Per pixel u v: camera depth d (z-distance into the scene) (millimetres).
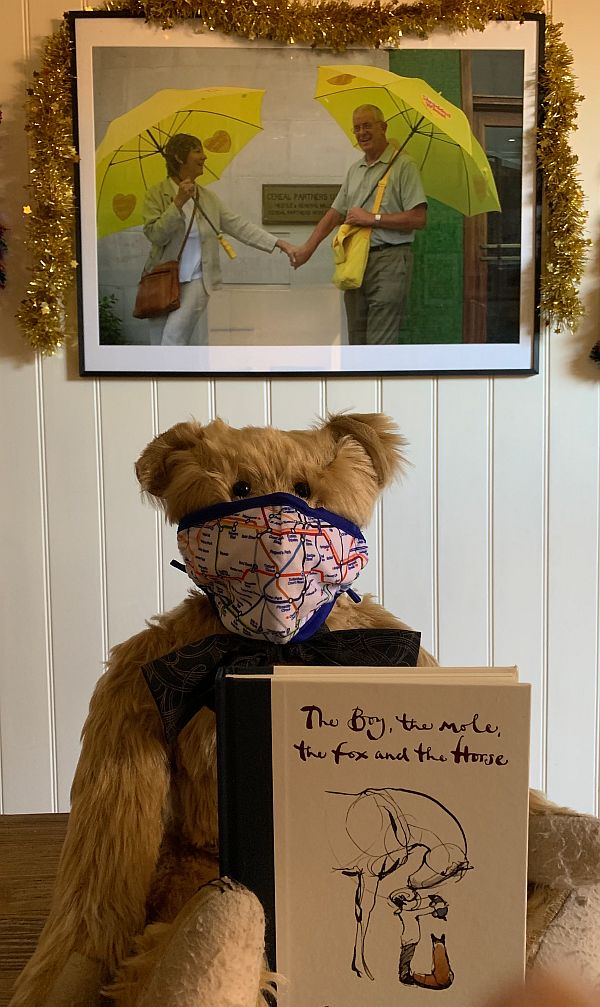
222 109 1379
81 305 1397
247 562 552
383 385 1471
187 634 614
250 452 600
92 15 1336
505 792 450
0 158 1380
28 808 1511
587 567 1549
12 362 1422
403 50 1384
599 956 472
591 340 1498
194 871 566
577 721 1577
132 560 1474
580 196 1401
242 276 1420
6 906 683
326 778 455
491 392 1491
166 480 641
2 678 1484
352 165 1407
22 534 1460
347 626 649
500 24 1385
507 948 455
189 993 402
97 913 528
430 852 456
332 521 591
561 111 1386
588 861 494
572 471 1523
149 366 1424
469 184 1422
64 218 1349
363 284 1436
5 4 1347
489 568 1529
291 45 1371
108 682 609
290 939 460
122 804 552
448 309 1452
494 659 1550
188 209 1397
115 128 1365
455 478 1504
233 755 457
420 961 456
